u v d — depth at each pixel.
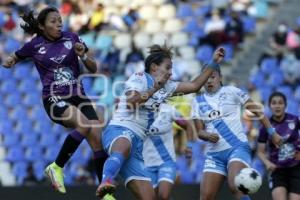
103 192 21.84
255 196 35.16
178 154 45.31
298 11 61.84
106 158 23.92
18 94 53.25
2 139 49.84
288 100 52.38
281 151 29.92
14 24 57.53
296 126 30.02
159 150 30.28
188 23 60.06
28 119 51.28
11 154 48.97
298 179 29.78
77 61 24.59
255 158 43.94
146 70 24.17
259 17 61.19
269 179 30.39
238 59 57.44
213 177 27.39
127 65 53.84
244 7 61.25
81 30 57.38
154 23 60.53
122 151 22.70
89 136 23.98
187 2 62.16
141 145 23.91
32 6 59.31
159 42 58.22
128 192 36.00
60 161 24.11
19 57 24.44
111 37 57.53
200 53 57.03
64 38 24.45
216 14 59.69
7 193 36.81
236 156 26.62
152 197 23.39
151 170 30.33
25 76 54.12
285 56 56.19
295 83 54.09
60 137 49.88
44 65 24.19
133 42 57.84
